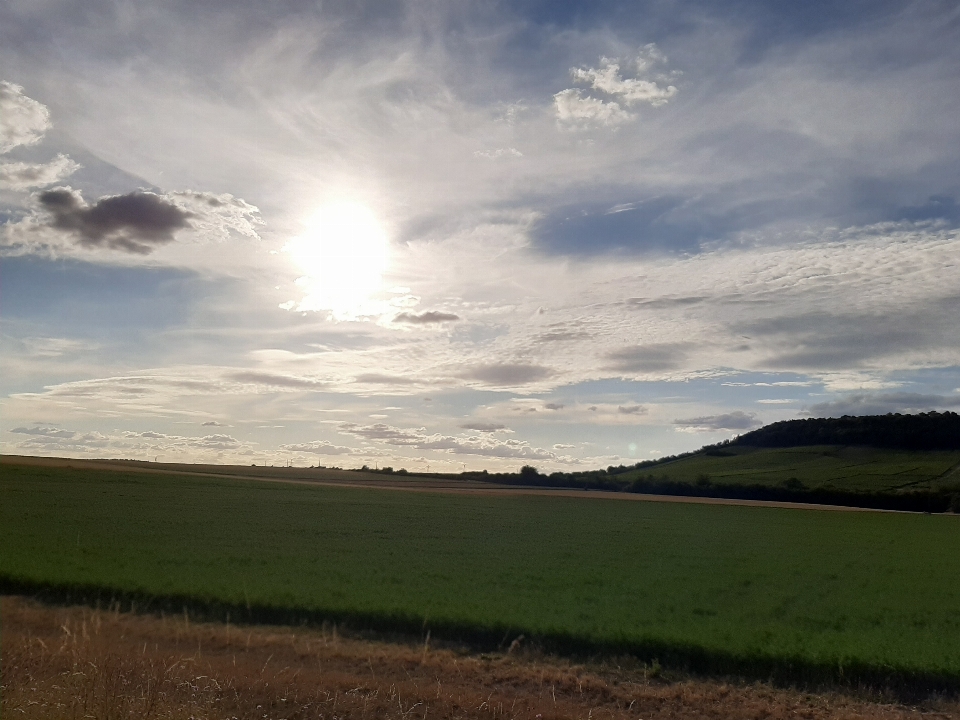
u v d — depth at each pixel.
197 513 50.16
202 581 23.34
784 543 50.03
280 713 11.56
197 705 10.86
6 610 19.58
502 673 15.86
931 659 16.78
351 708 12.05
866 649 17.66
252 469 142.88
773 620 22.05
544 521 60.47
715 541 49.03
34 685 10.93
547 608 21.58
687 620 20.77
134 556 28.62
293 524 46.75
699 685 15.80
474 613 20.00
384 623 19.48
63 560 26.16
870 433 176.75
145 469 106.94
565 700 14.30
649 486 138.88
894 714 14.42
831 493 125.62
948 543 55.06
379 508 65.38
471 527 51.69
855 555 43.50
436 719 12.06
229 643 17.12
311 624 19.62
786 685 16.05
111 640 16.41
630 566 33.16
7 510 44.69
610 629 18.75
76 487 65.25
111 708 10.01
